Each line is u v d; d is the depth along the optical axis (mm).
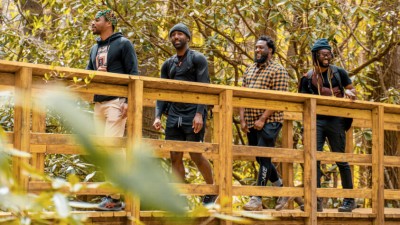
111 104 5125
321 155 5824
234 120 9156
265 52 5914
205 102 5254
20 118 4305
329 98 5832
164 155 5863
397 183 10133
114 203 4789
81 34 8383
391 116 6441
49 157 7078
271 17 8516
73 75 4586
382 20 9414
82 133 631
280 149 5613
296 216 5586
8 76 4406
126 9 8438
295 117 6863
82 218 870
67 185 838
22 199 731
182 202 638
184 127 5566
